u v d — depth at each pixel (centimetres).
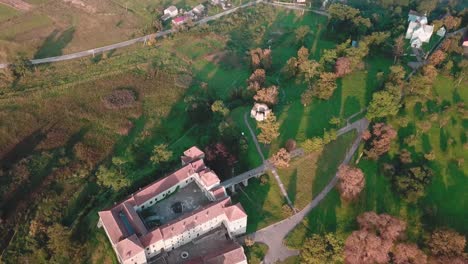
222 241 16162
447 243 14900
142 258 14738
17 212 17800
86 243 16200
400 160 18838
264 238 16312
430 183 17888
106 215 15675
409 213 17012
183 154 19512
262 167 18675
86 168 19925
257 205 17475
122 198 17738
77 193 18712
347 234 16350
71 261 15725
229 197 16325
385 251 14675
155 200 17125
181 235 15525
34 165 19838
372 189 17925
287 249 16012
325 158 19150
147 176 18525
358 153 19438
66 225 17338
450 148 19475
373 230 15450
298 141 19812
